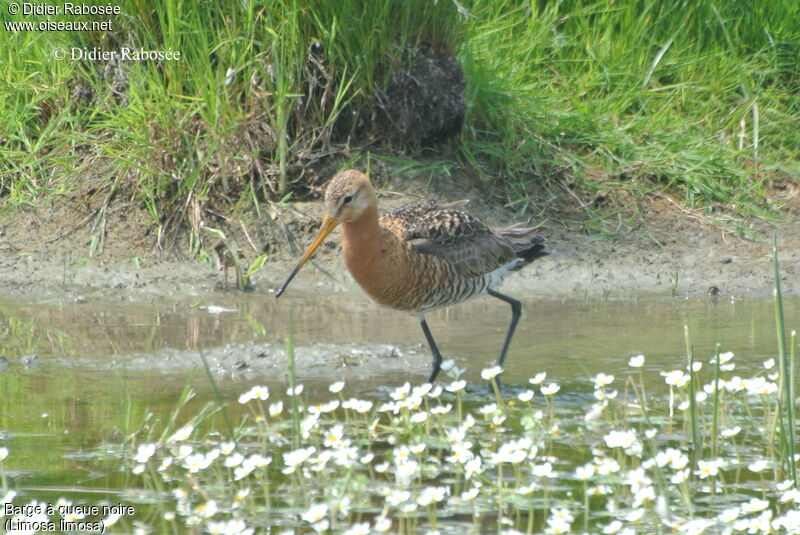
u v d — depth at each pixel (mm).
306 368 10016
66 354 10211
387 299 10070
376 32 13477
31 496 7066
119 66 13789
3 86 14180
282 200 13445
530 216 14047
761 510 6746
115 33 13906
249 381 9625
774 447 7992
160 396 9094
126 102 13984
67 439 8055
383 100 13750
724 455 7895
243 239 13297
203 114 13023
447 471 7668
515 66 15273
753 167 15320
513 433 8391
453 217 10438
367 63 13445
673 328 11289
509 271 11000
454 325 11562
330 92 13562
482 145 14414
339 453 7312
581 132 15016
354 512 6965
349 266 10055
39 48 14375
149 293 12422
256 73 13453
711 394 8727
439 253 10180
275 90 13359
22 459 7660
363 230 9906
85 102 14242
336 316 11766
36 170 14180
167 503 7039
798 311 11953
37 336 10766
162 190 13492
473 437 8320
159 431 8273
